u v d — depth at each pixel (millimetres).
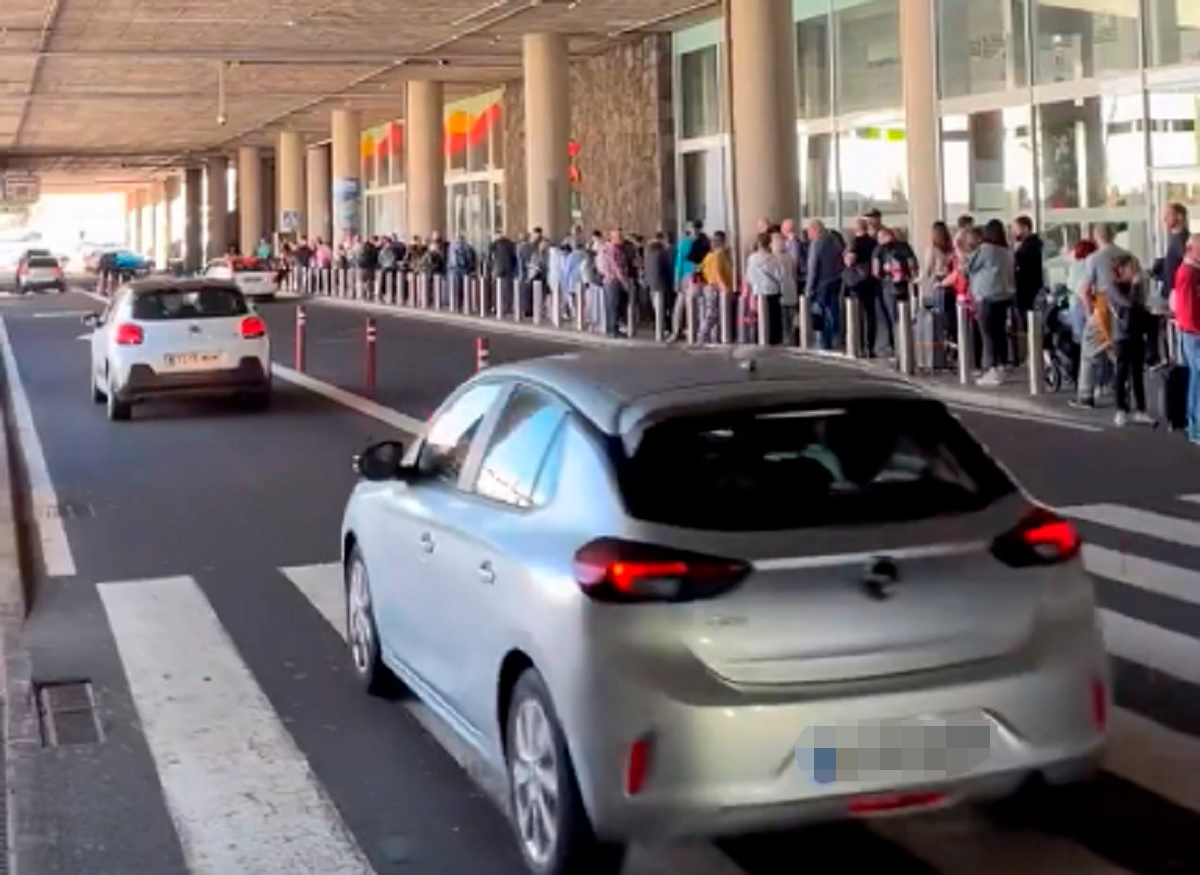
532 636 4875
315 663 7984
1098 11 23641
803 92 33062
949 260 20141
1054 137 24734
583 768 4574
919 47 27234
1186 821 5473
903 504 4770
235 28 36062
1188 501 11766
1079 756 4730
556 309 32938
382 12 34281
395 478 6523
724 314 24906
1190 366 14469
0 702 7352
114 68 43000
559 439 5227
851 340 20734
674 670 4441
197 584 9914
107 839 5582
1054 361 17969
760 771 4422
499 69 45000
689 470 4777
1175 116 22297
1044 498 12031
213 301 19125
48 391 22797
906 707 4512
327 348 29453
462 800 5922
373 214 64250
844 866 5160
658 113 38844
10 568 10125
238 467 14875
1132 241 23172
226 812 5836
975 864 5133
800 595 4500
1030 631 4684
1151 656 7641
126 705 7281
